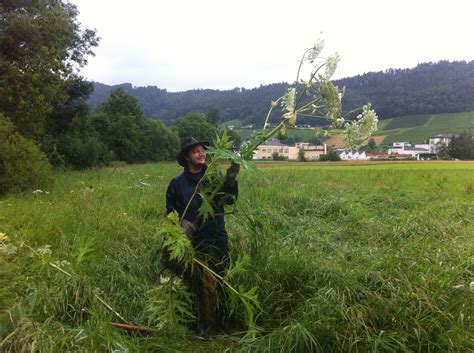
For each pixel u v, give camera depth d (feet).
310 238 21.58
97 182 46.88
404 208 35.22
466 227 26.32
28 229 21.22
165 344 11.21
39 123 68.95
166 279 12.70
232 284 13.55
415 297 12.00
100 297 13.29
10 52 66.44
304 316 11.59
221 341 12.15
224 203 13.16
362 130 11.23
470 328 11.23
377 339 10.59
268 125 12.05
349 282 13.34
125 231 21.27
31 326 10.31
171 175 65.57
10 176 39.52
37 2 73.67
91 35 100.78
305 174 77.00
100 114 183.32
